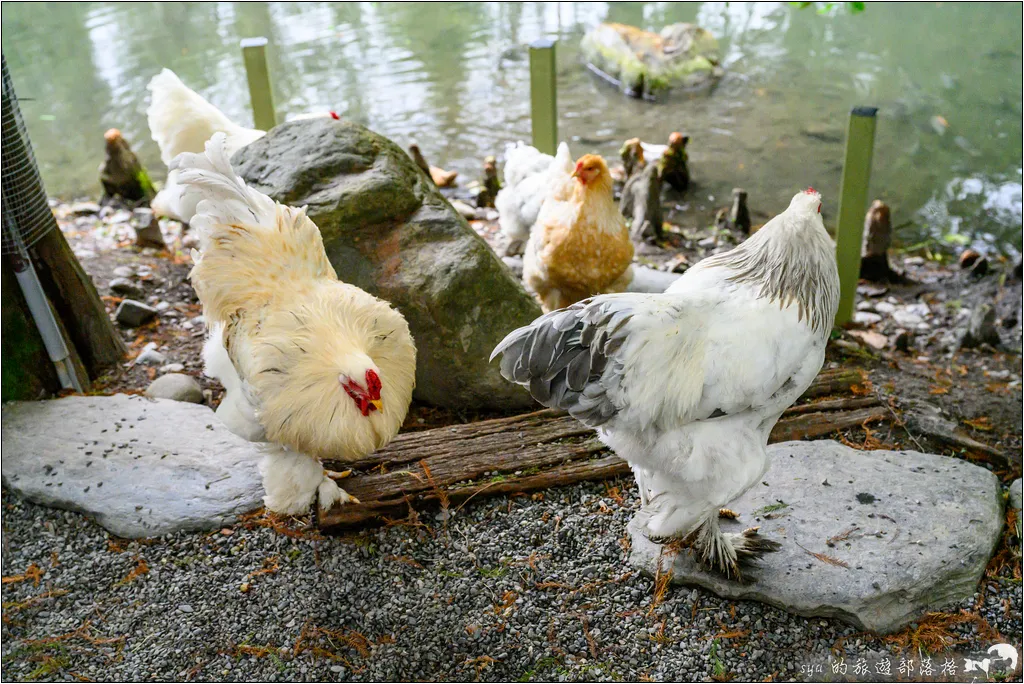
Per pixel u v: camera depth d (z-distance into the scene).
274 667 1.15
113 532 1.33
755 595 1.21
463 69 3.50
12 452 1.41
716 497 1.12
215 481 1.38
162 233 2.23
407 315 1.51
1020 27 3.94
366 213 1.52
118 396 1.55
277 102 3.13
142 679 1.14
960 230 2.35
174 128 2.01
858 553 1.23
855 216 1.80
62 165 2.72
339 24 4.13
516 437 1.46
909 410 1.55
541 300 1.89
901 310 2.00
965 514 1.28
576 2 4.48
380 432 1.22
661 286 1.95
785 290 1.10
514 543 1.32
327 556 1.31
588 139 2.91
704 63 3.39
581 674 1.15
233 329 1.26
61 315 1.60
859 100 3.19
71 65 3.59
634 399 1.07
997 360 1.77
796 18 4.18
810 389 1.57
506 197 2.04
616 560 1.29
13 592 1.25
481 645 1.18
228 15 4.29
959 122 2.97
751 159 2.75
